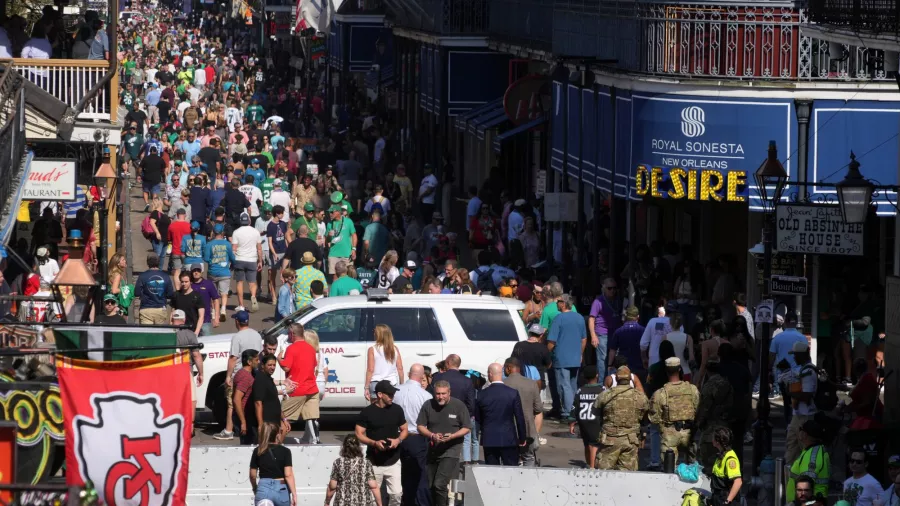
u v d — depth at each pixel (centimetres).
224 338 6291
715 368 5372
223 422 6166
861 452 4512
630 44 7688
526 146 11619
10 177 5534
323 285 7319
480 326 6266
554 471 4700
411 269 7538
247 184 10231
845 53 6975
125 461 3600
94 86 8519
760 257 6800
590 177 8400
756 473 5388
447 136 13325
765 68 7038
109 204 9031
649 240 8944
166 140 13350
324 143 14412
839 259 7294
